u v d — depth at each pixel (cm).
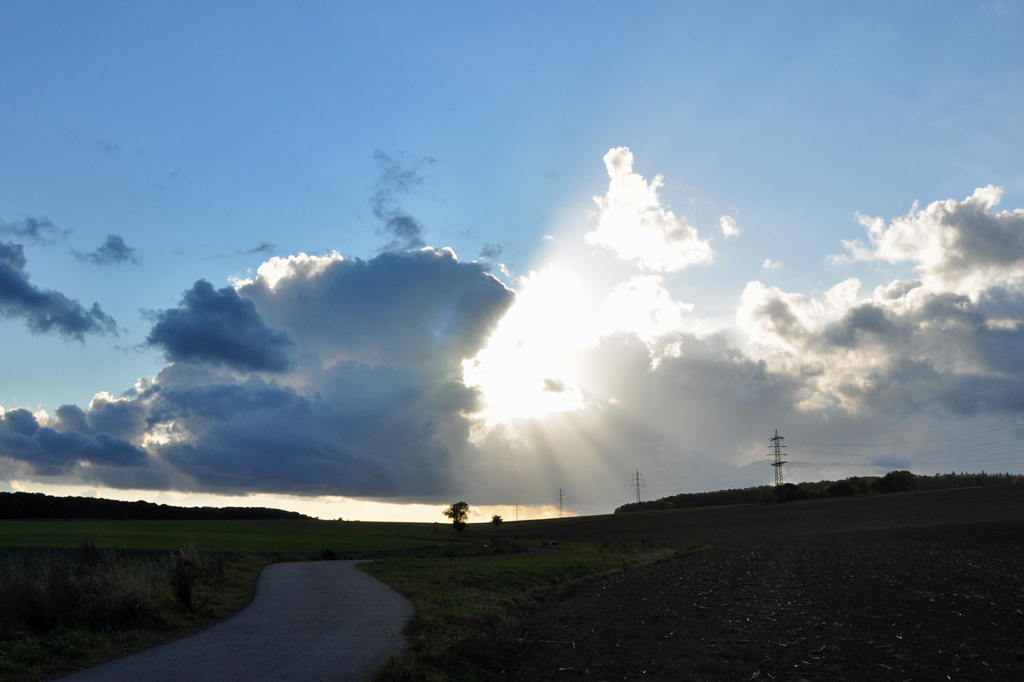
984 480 17312
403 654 1371
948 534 6284
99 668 1257
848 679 1334
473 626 1784
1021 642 1680
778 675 1368
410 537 11000
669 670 1415
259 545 7769
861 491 17112
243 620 1853
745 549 5859
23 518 16312
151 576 2008
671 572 3878
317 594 2488
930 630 1852
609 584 3306
